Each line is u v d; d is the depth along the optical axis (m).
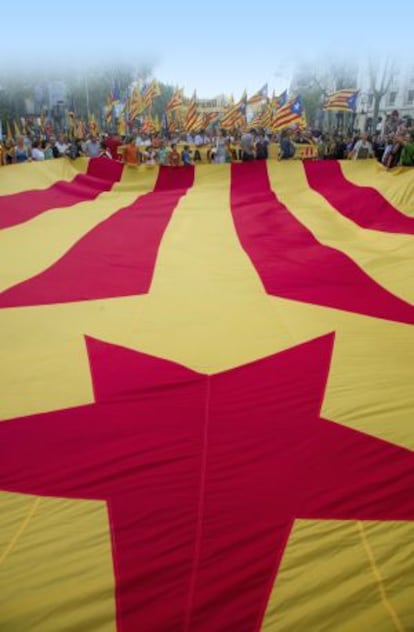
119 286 3.50
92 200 6.49
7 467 1.77
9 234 4.79
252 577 1.35
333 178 6.57
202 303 3.21
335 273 3.72
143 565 1.38
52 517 1.55
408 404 2.11
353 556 1.41
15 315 3.04
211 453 1.83
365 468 1.76
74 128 19.94
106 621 1.23
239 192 6.86
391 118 16.30
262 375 2.35
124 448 1.86
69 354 2.57
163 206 6.14
